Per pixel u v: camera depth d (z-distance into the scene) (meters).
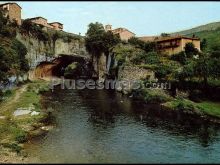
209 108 63.12
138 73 83.00
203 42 106.06
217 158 37.22
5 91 66.75
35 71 102.12
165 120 55.75
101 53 111.06
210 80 73.38
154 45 101.94
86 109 62.91
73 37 111.00
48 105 65.19
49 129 47.47
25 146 40.16
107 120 54.25
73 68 125.25
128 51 98.44
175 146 41.28
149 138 44.41
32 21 103.44
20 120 50.16
